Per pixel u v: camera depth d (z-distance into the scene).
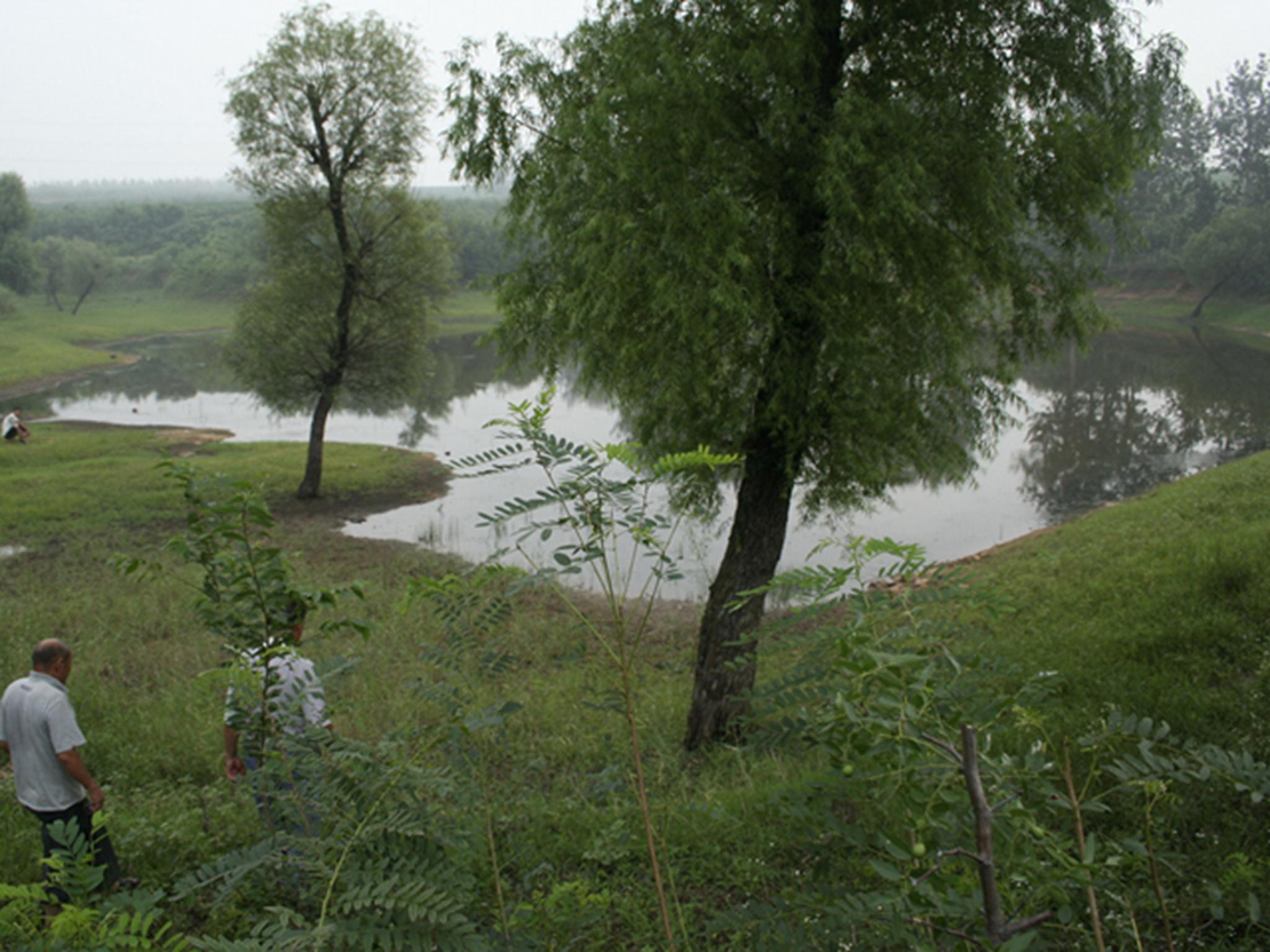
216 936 3.70
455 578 3.06
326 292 21.72
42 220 155.88
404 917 2.15
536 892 3.65
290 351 21.56
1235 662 6.71
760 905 2.12
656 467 2.65
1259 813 4.23
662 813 4.87
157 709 8.98
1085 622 8.65
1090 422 31.73
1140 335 61.41
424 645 3.25
